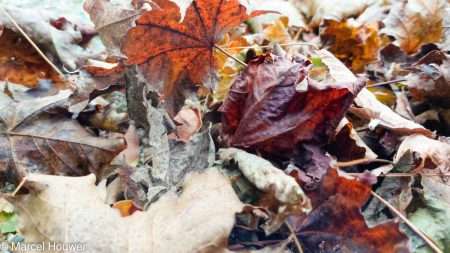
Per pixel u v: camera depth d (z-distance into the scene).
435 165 0.46
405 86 0.59
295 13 0.85
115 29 0.53
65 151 0.45
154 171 0.45
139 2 0.53
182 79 0.47
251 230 0.42
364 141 0.50
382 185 0.46
